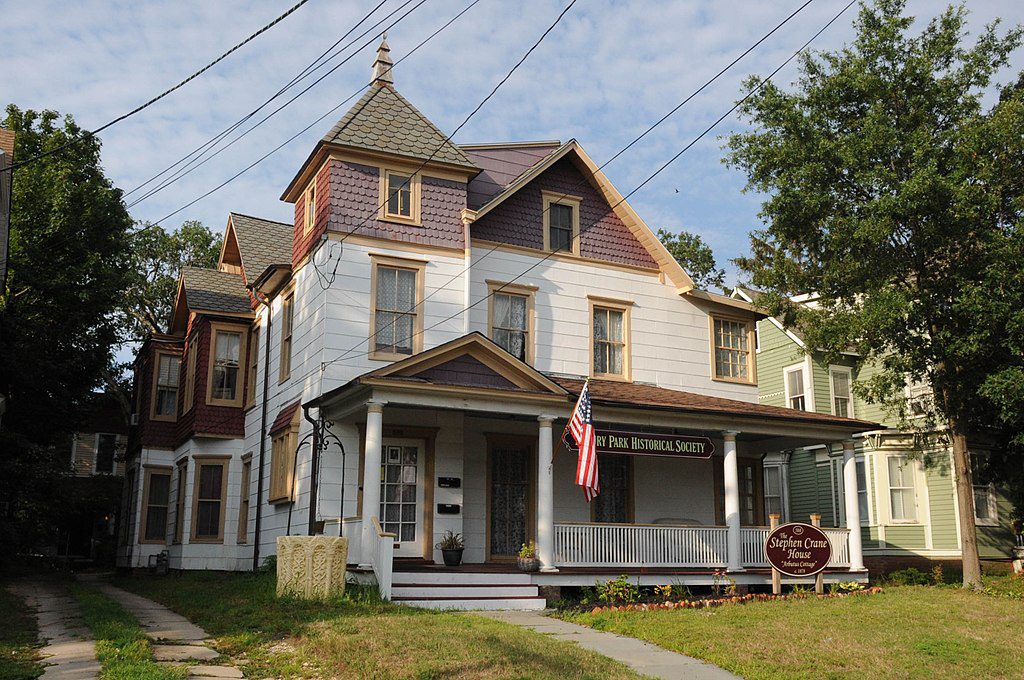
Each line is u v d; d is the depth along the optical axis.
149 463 27.08
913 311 20.94
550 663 10.90
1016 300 19.59
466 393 17.19
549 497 17.73
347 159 19.73
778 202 21.97
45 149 28.78
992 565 25.28
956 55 21.58
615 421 19.33
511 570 17.05
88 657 10.61
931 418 23.77
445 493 19.14
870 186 21.31
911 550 27.58
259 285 22.66
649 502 22.28
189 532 23.75
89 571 32.69
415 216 20.20
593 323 22.47
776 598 18.03
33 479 26.66
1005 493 28.56
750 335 24.88
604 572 18.00
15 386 25.75
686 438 19.52
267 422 22.22
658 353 23.19
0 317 24.44
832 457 30.11
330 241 19.22
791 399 31.30
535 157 23.56
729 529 19.70
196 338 25.30
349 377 18.84
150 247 42.12
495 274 21.34
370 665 10.34
